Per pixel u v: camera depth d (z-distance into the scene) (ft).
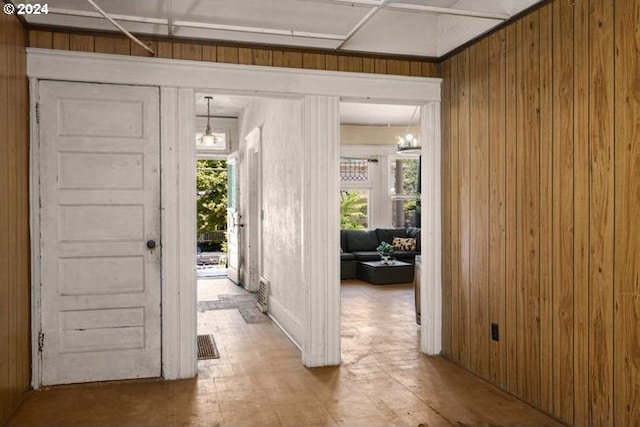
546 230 9.49
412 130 31.37
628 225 7.77
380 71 12.94
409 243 29.45
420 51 13.24
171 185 11.64
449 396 10.58
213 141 23.70
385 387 11.12
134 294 11.55
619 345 7.95
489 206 11.23
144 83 11.39
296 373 12.08
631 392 7.75
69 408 9.96
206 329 16.35
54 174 11.05
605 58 8.14
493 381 11.20
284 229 16.61
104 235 11.36
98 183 11.30
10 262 9.48
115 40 11.19
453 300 12.81
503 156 10.70
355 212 31.73
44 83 10.92
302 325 13.92
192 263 11.81
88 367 11.33
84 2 10.95
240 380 11.60
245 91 12.05
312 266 12.56
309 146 12.55
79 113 11.18
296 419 9.49
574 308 8.85
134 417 9.57
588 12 8.46
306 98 12.49
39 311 10.98
